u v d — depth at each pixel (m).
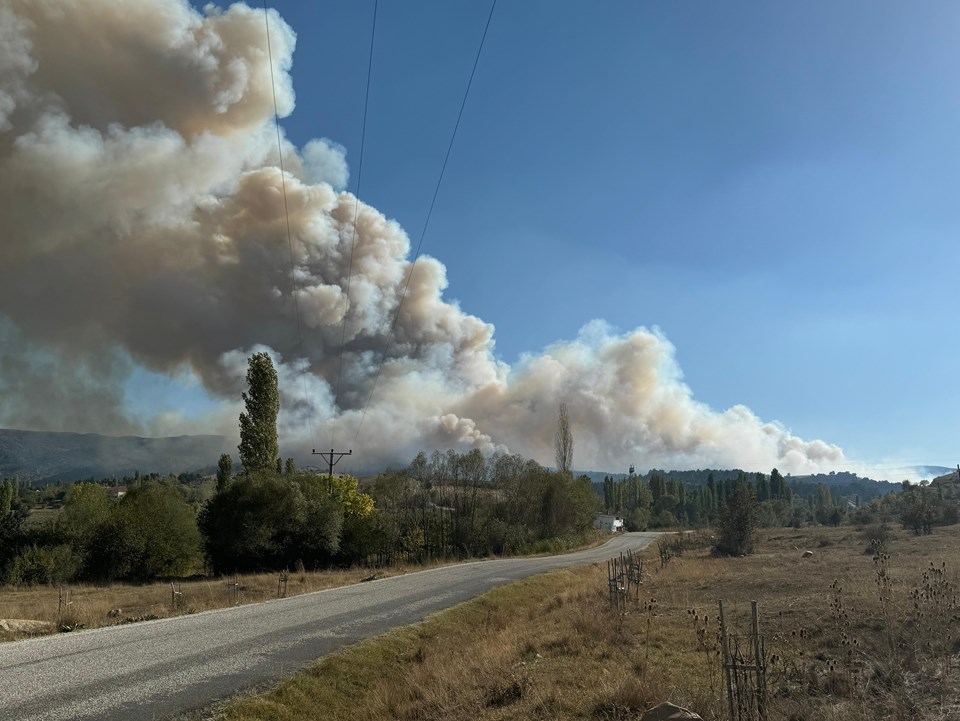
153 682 11.26
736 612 14.86
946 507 61.12
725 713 7.76
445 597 27.25
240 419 59.97
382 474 79.62
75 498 54.03
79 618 20.89
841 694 8.29
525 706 9.52
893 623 11.48
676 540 70.12
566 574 42.03
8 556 50.44
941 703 7.34
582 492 99.69
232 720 9.38
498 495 89.38
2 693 10.09
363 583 35.69
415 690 11.79
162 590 37.44
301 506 55.59
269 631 17.75
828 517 97.88
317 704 11.05
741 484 52.53
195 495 111.88
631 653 12.22
